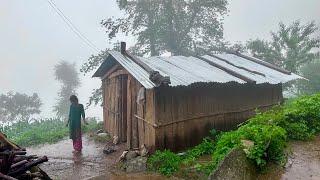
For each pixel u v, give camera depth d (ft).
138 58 39.81
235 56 57.16
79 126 41.34
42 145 47.93
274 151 21.39
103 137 47.52
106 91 51.29
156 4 86.48
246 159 19.99
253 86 45.14
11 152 20.75
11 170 20.95
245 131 23.95
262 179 19.44
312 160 22.08
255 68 49.93
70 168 33.73
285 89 87.81
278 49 87.76
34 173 23.15
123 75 42.80
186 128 35.47
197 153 32.48
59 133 54.60
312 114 29.81
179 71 38.42
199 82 34.04
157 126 31.91
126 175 29.63
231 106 41.16
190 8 88.17
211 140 35.94
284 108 33.91
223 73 41.16
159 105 32.50
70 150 42.37
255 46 88.17
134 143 37.96
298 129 27.40
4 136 23.08
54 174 31.81
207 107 37.93
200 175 25.86
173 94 34.04
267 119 28.27
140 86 36.09
